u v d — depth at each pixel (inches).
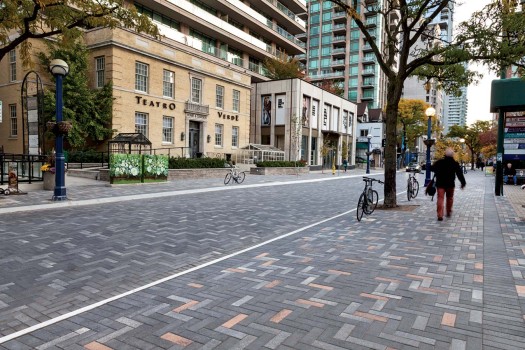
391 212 399.2
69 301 153.1
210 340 119.8
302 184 805.2
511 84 547.8
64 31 415.5
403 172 1681.8
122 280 178.4
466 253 224.7
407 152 2780.5
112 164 619.5
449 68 390.9
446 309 142.4
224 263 206.7
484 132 2245.3
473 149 2876.5
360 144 2470.5
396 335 122.0
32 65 456.1
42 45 893.8
